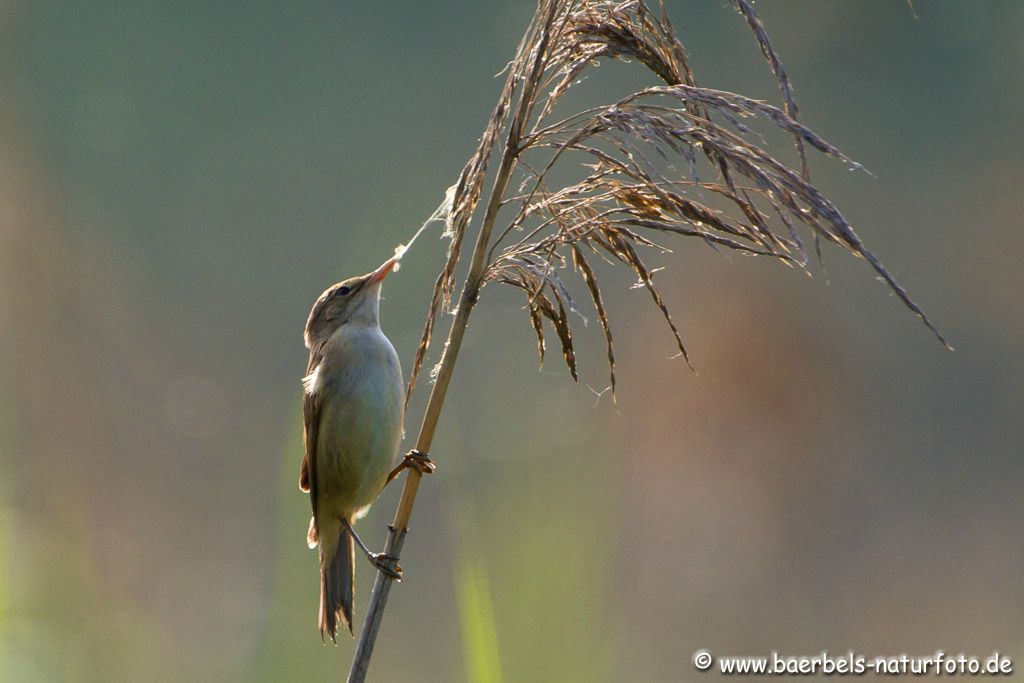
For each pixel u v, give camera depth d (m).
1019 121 23.41
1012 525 15.18
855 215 22.92
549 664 6.18
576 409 8.91
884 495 15.91
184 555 14.16
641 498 13.51
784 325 14.59
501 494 6.40
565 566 6.30
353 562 6.88
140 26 26.33
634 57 4.72
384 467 6.86
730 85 25.03
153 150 25.50
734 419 13.95
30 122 13.59
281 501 5.62
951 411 18.58
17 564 8.07
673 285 16.39
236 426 17.77
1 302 12.09
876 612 13.43
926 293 20.73
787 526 13.73
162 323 20.73
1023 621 13.12
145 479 15.91
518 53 4.81
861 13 24.14
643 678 12.31
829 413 14.70
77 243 18.83
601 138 4.61
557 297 4.52
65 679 8.35
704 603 13.14
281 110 26.30
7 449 9.96
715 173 4.86
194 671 11.55
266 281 22.84
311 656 5.56
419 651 13.35
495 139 4.74
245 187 25.05
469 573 5.05
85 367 13.37
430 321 4.93
